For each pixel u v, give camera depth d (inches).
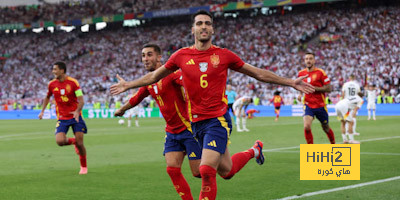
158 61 208.5
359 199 204.4
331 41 1549.0
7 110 1545.3
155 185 257.8
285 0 1581.0
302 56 1537.9
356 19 1583.4
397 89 1304.1
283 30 1670.8
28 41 2039.9
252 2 1642.5
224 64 173.8
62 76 310.5
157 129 772.0
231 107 837.2
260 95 1378.0
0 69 1918.1
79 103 307.3
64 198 225.9
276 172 290.5
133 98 216.4
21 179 285.9
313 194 218.8
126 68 1782.7
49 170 324.5
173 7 1815.9
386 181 248.2
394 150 394.6
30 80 1841.8
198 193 234.4
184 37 1836.9
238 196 221.0
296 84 174.6
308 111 384.8
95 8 1967.3
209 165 168.4
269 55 1606.8
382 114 1130.7
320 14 1663.4
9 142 566.9
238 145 476.4
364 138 514.6
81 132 308.0
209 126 174.1
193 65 174.4
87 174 302.5
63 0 2043.6
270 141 508.1
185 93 193.2
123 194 233.5
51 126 965.2
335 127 725.9
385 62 1393.9
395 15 1541.6
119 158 387.5
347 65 1428.4
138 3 1905.8
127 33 1945.1
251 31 1720.0
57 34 2050.9
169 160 197.9
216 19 1820.9
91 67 1824.6
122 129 788.6
